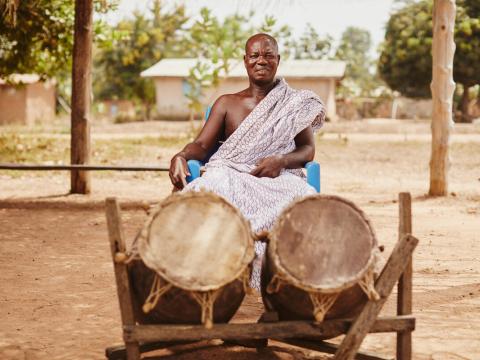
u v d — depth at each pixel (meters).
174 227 2.86
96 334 3.93
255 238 2.96
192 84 19.48
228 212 2.92
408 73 39.12
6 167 8.64
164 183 11.72
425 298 4.66
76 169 8.66
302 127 4.56
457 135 24.67
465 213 8.50
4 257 5.95
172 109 34.66
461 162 15.37
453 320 4.17
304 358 3.50
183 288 2.73
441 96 9.71
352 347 2.93
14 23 9.82
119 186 11.23
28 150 15.67
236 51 17.11
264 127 4.49
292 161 4.43
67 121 34.22
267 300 3.14
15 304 4.53
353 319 2.99
